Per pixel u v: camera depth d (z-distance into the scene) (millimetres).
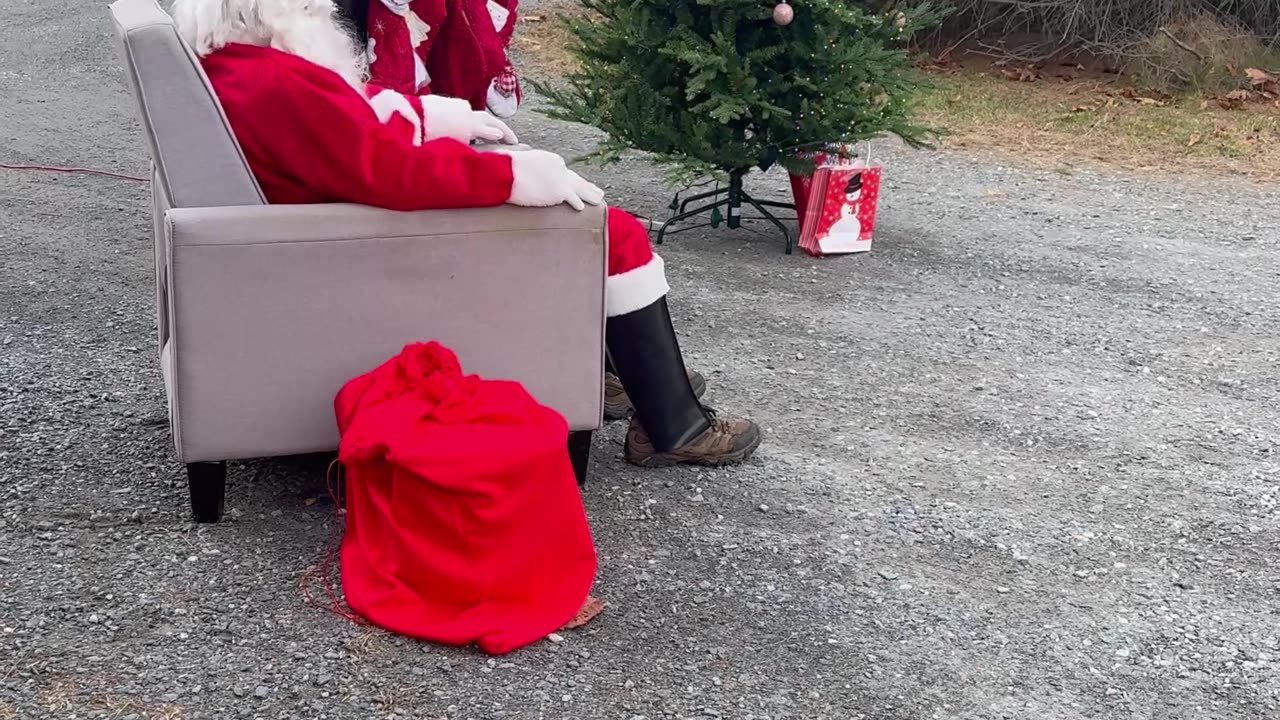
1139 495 3402
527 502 2562
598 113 5371
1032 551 3084
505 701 2398
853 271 5281
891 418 3850
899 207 6270
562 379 3043
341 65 2840
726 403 3893
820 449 3604
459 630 2539
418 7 3896
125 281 4750
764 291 4984
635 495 3246
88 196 5898
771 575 2908
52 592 2641
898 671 2576
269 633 2553
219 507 2957
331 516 3029
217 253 2688
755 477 3391
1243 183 6836
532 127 7523
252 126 2723
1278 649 2715
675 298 4859
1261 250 5730
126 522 2947
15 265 4855
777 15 4867
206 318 2729
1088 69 9305
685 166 5141
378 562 2623
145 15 2695
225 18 2744
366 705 2357
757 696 2467
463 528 2529
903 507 3270
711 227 5836
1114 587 2941
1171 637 2746
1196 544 3154
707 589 2834
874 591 2867
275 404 2840
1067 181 6816
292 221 2721
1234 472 3562
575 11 10375
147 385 3760
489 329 2936
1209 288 5191
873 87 5332
